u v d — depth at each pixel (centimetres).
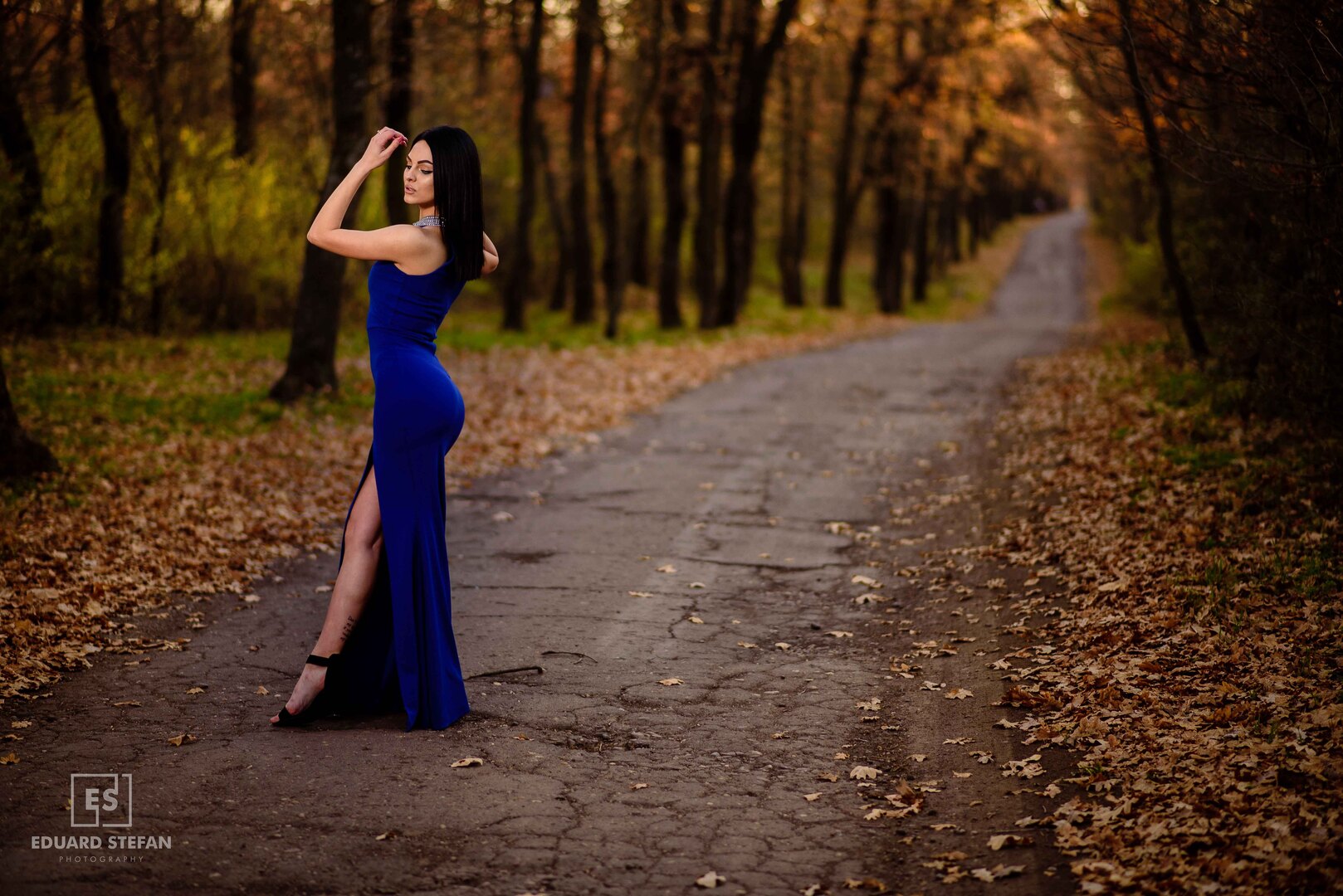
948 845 355
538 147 2905
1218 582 588
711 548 771
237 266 1909
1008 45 2619
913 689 505
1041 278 5716
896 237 3800
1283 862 311
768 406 1480
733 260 2738
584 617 612
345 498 922
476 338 2102
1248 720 420
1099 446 987
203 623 597
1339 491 680
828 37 2966
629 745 436
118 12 1400
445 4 1880
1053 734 440
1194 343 1255
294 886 321
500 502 926
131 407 1150
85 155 1686
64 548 689
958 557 742
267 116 2183
